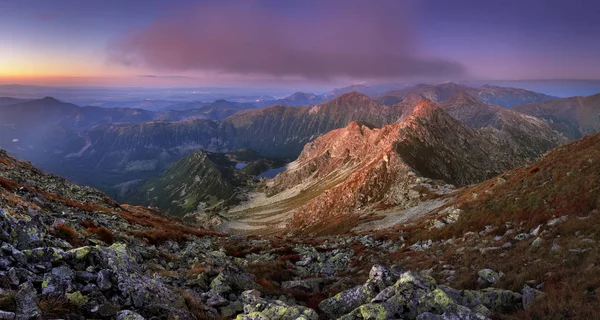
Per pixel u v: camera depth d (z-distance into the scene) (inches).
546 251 828.0
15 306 363.9
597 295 525.0
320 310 690.8
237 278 869.8
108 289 489.7
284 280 1122.7
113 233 1062.4
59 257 502.9
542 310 540.7
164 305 531.2
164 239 1384.1
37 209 969.5
